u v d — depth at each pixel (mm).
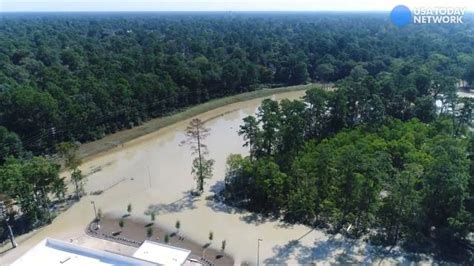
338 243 59562
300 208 65250
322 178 67438
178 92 124188
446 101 103750
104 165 90188
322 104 94438
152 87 116438
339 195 62844
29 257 47812
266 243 60219
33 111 92000
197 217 67812
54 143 94438
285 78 159375
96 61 144375
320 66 159875
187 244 60469
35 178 64625
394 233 59719
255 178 70188
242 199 73062
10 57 152250
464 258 55562
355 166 59969
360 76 138625
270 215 67938
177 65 135750
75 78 118875
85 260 47438
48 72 122312
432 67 138875
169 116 119938
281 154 77375
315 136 94938
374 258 55938
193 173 82938
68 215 68750
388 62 161750
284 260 56219
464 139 75812
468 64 142750
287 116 85375
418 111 101750
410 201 57281
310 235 61844
